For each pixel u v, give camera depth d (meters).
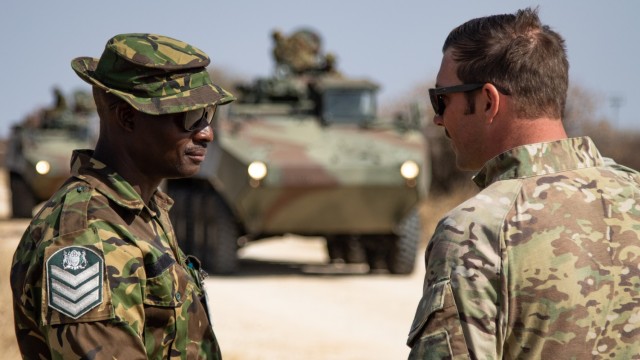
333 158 12.20
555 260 2.25
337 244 14.45
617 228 2.32
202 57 2.59
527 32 2.44
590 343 2.26
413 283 12.37
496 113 2.44
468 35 2.47
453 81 2.49
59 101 23.16
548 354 2.25
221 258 12.81
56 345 2.32
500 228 2.28
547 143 2.40
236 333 8.27
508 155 2.40
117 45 2.53
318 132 13.18
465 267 2.26
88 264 2.35
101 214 2.44
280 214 12.24
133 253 2.42
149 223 2.61
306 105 14.19
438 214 18.70
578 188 2.35
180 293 2.52
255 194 11.88
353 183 12.00
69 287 2.32
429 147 22.48
